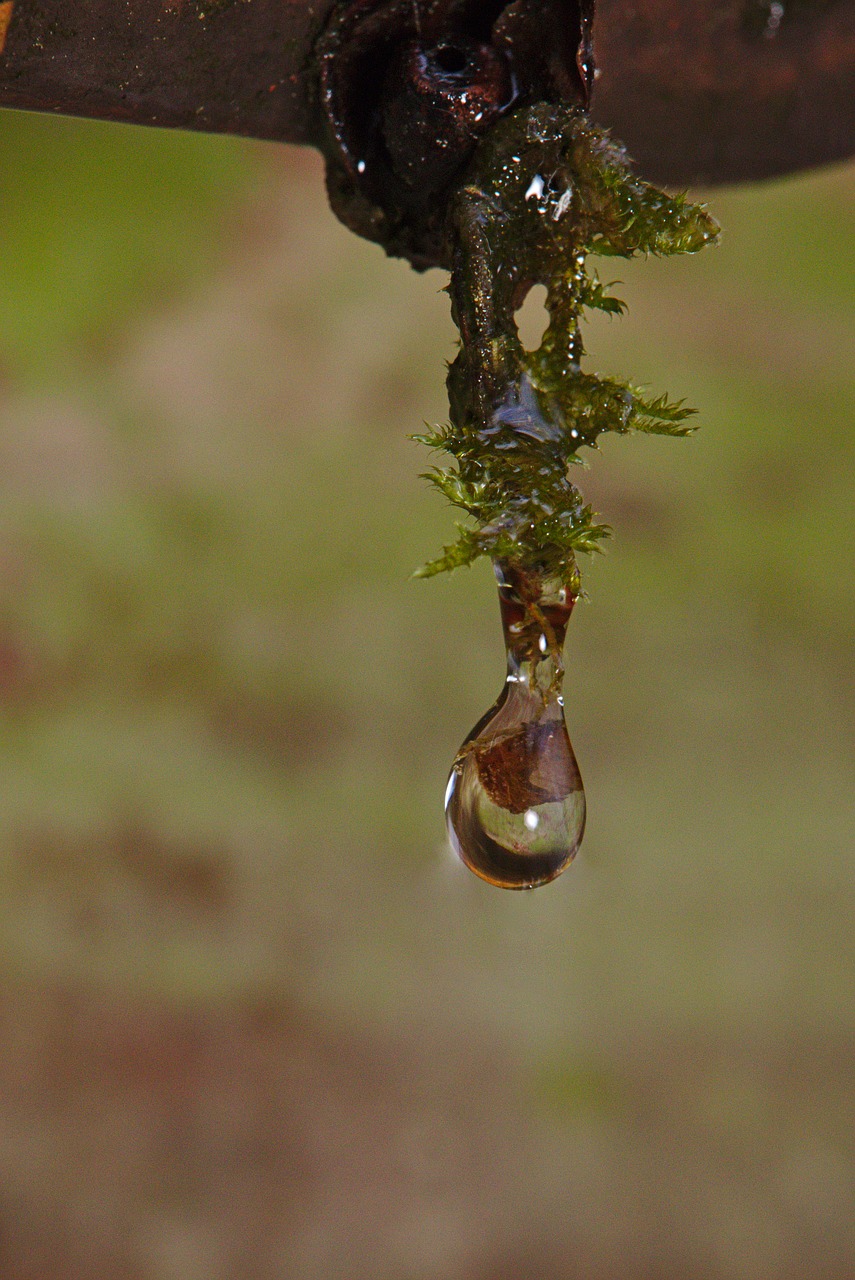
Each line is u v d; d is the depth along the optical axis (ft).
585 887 2.93
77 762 3.25
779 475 4.00
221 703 3.38
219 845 3.04
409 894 2.96
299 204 5.62
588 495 3.95
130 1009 2.68
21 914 2.85
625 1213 2.28
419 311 4.96
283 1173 2.35
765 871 2.89
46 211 5.29
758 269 4.84
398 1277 2.22
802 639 3.44
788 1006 2.64
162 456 4.17
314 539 3.91
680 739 3.20
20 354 4.53
